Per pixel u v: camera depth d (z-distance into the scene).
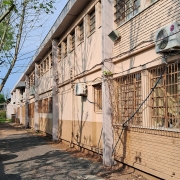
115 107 7.02
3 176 6.17
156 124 5.45
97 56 8.14
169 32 4.54
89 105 8.90
